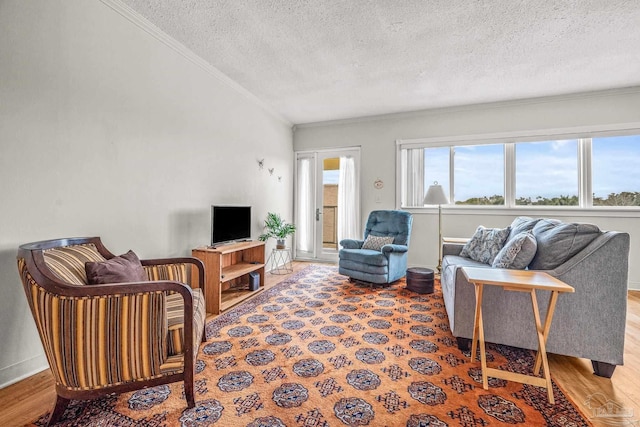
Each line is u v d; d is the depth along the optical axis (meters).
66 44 1.94
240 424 1.35
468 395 1.56
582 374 1.76
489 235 3.01
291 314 2.73
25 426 1.35
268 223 4.32
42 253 1.45
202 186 3.18
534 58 2.99
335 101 4.27
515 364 1.87
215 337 2.25
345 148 5.15
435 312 2.79
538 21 2.39
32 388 1.65
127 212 2.37
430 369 1.81
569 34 2.57
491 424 1.35
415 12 2.30
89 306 1.30
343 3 2.20
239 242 3.45
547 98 4.00
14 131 1.69
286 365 1.85
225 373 1.76
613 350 1.69
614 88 3.71
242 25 2.49
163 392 1.58
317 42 2.73
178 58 2.85
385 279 3.55
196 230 3.09
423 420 1.38
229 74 3.42
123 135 2.33
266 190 4.52
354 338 2.23
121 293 1.33
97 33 2.13
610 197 3.85
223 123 3.51
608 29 2.49
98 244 1.96
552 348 1.82
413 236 4.69
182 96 2.90
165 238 2.72
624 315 1.68
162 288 1.39
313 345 2.12
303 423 1.36
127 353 1.36
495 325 1.94
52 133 1.87
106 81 2.19
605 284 1.71
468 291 2.01
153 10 2.30
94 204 2.12
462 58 3.01
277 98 4.16
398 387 1.63
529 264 2.04
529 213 4.11
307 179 5.44
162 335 1.40
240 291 3.40
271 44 2.78
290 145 5.34
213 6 2.25
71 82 1.97
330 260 5.32
